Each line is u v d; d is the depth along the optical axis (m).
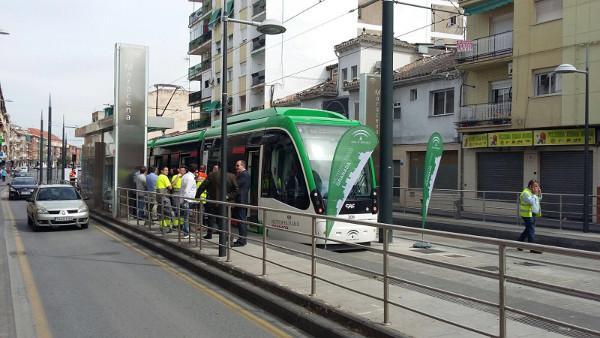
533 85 22.00
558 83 21.12
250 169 14.83
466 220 20.23
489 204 23.52
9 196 36.00
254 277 8.31
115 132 19.38
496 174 24.05
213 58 53.59
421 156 28.16
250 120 16.02
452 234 4.81
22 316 6.98
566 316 4.75
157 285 8.95
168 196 13.45
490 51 24.09
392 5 13.12
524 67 22.14
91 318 6.89
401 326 5.62
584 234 15.89
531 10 21.88
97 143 23.14
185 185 14.04
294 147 12.80
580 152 20.41
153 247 12.80
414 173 28.56
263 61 44.62
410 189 24.36
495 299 5.29
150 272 10.10
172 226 13.98
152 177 16.75
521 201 13.65
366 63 32.84
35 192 18.31
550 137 20.97
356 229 11.91
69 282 9.13
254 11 45.44
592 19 19.61
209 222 11.94
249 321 6.80
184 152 21.44
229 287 8.55
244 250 10.88
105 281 9.24
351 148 10.91
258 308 7.48
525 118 22.12
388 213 12.75
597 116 19.39
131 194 17.91
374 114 26.14
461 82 25.61
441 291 5.06
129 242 14.30
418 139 28.08
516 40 22.48
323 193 12.31
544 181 21.91
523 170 22.67
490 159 24.33
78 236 15.60
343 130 13.45
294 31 44.31
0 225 18.95
